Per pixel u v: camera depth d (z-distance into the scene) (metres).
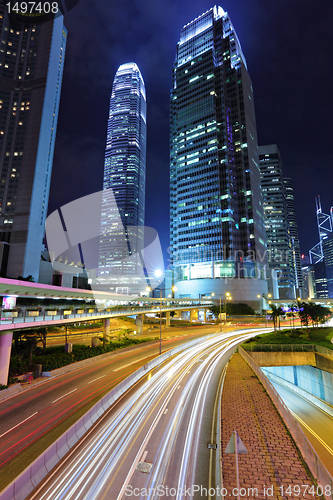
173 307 83.38
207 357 40.44
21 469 13.74
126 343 48.81
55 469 13.70
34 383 27.09
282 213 191.75
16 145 114.69
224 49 157.62
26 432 17.48
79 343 47.66
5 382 24.98
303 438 15.20
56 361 32.19
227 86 152.12
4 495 10.91
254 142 154.12
